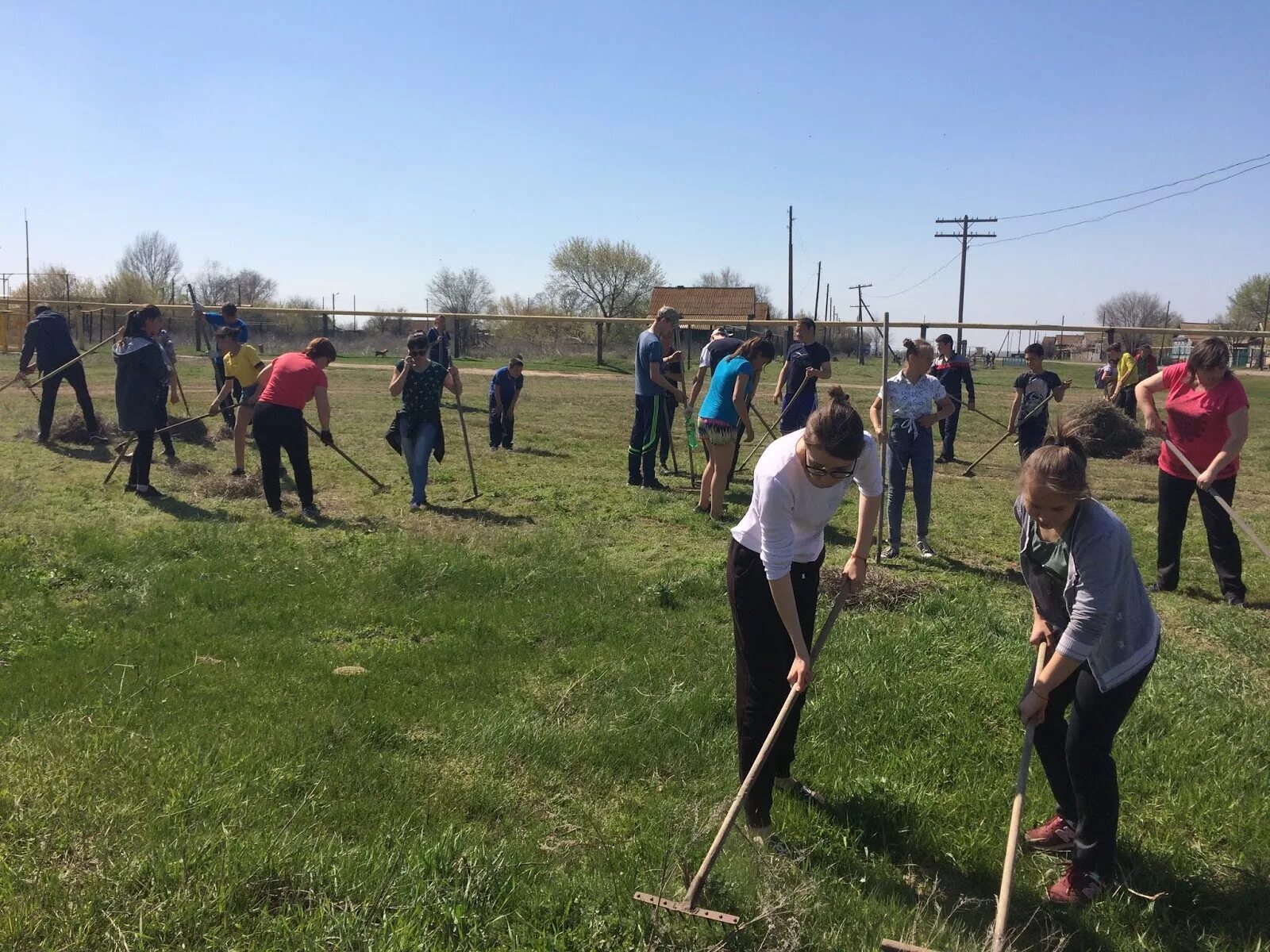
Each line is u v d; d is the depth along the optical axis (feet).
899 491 28.09
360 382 88.17
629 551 28.50
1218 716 17.08
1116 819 12.12
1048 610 12.75
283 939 10.03
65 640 18.89
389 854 11.62
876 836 13.35
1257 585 26.73
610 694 17.35
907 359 27.91
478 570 24.76
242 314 149.79
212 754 14.01
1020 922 11.80
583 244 203.21
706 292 181.47
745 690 13.30
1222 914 12.05
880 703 17.13
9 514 29.76
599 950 10.41
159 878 10.69
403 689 17.42
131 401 32.81
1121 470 49.06
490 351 153.69
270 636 19.85
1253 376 164.35
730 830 12.37
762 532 12.45
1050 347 219.20
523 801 13.94
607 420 65.77
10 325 119.24
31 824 11.59
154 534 27.25
